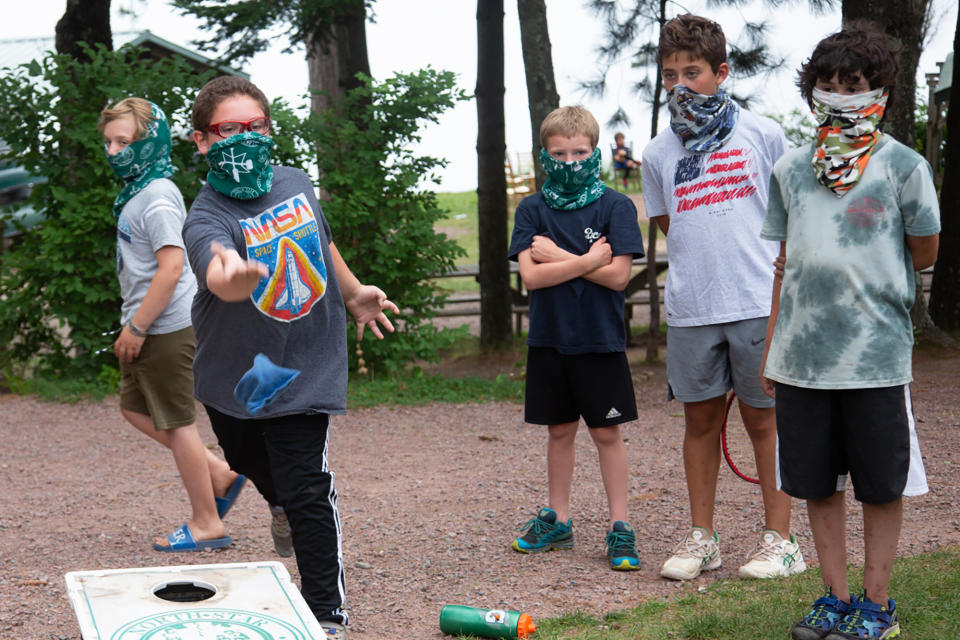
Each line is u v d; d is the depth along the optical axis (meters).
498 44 11.35
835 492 3.14
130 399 4.71
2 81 9.27
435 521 5.08
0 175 10.36
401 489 5.92
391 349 9.69
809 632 2.99
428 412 8.52
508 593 3.83
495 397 9.07
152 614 2.69
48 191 9.45
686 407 4.02
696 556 3.97
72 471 6.67
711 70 3.91
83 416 8.54
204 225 3.16
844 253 2.99
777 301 3.28
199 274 3.10
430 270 9.69
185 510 5.55
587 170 4.25
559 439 4.45
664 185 4.03
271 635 2.62
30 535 5.03
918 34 9.61
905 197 2.96
